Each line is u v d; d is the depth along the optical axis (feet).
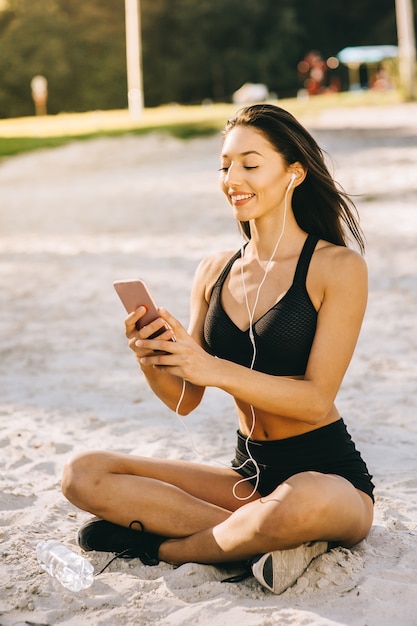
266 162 11.79
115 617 10.57
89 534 12.35
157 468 12.55
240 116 11.96
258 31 241.14
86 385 22.18
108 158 88.07
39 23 220.23
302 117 107.86
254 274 12.20
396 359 22.93
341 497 10.91
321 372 11.43
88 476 12.14
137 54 130.72
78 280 35.83
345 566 11.29
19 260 41.42
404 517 13.56
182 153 87.45
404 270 33.58
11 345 26.45
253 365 11.87
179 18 231.30
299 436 11.91
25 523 13.82
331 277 11.62
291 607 10.57
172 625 10.30
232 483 12.60
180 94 237.25
